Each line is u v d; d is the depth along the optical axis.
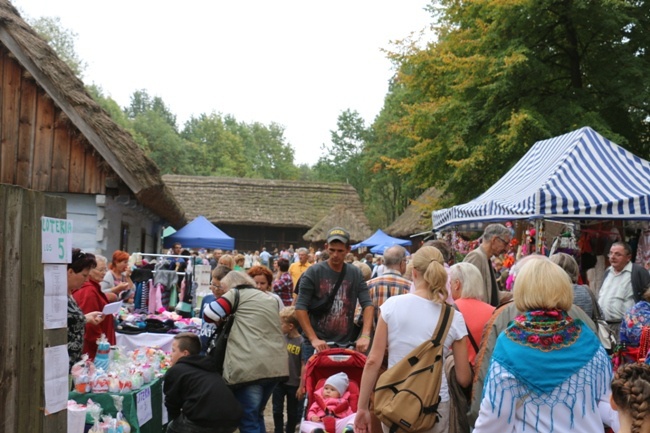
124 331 9.41
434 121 23.05
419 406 4.46
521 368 3.42
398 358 4.62
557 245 9.68
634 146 22.31
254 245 45.12
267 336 6.75
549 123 20.23
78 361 6.23
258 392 6.69
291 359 8.12
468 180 22.58
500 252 7.01
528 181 10.66
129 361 7.02
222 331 6.83
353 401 6.29
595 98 21.39
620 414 2.97
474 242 14.05
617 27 20.77
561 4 20.69
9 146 13.34
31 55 12.86
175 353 6.65
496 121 21.55
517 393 3.43
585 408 3.40
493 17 21.27
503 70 20.62
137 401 6.27
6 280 3.78
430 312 4.64
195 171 93.75
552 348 3.44
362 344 6.86
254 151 109.69
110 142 13.08
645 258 10.58
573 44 21.58
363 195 76.75
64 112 13.03
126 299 11.50
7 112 13.32
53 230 4.30
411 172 25.08
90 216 13.55
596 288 10.91
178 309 12.57
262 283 8.84
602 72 21.45
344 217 38.88
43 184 13.37
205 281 14.96
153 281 12.24
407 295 4.74
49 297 4.26
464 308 5.15
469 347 5.08
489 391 3.49
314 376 6.51
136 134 82.31
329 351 6.46
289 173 112.31
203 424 6.19
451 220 12.25
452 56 21.53
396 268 7.42
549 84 22.36
